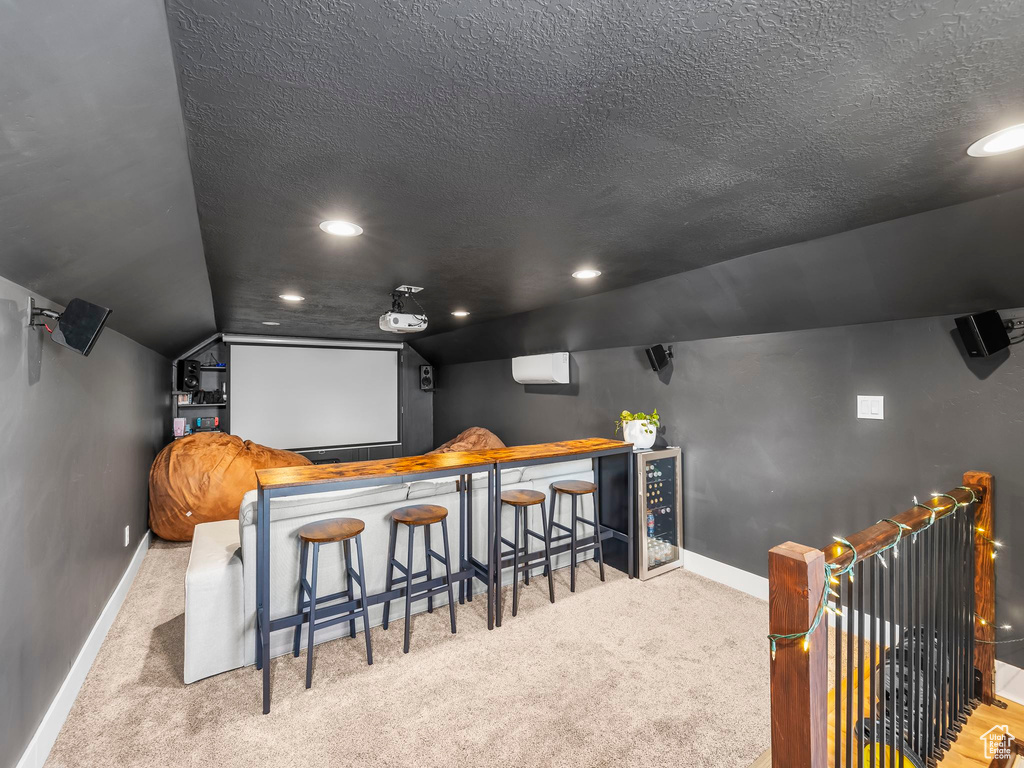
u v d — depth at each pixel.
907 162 1.54
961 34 0.95
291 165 1.51
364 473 2.38
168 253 2.18
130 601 3.12
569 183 1.69
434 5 0.86
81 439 2.31
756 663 2.39
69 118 0.97
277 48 0.96
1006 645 2.12
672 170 1.59
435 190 1.73
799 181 1.68
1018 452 2.10
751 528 3.19
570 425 4.84
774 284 2.70
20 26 0.71
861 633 1.38
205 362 6.29
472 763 1.77
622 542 3.61
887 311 2.47
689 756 1.80
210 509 4.15
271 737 1.90
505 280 3.19
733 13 0.89
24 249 1.42
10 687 1.54
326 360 6.88
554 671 2.32
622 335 4.01
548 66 1.05
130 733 1.92
